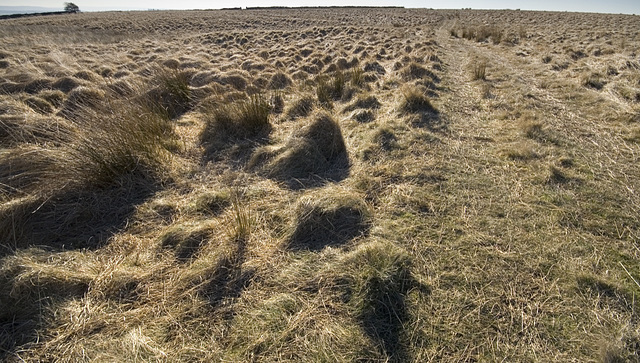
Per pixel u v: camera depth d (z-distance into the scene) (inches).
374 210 111.3
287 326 72.9
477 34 597.9
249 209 113.5
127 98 197.8
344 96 251.1
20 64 319.6
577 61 356.8
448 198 117.8
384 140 161.3
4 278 79.7
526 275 85.8
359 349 68.2
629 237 98.4
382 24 927.0
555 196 118.1
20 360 66.8
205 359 66.6
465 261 90.3
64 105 213.2
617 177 130.7
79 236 102.3
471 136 171.9
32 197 109.1
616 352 65.1
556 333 71.7
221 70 342.0
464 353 68.2
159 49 474.0
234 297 80.4
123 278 83.8
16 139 147.7
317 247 96.0
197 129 188.7
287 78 301.9
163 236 99.0
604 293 80.6
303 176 135.3
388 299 78.2
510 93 245.0
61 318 74.7
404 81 285.1
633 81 247.0
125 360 65.0
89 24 978.1
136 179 127.0
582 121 189.9
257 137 173.9
